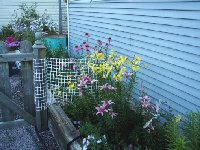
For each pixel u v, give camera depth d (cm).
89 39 359
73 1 412
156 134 169
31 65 202
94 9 334
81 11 382
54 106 212
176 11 187
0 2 569
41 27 501
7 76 198
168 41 198
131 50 251
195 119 142
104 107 171
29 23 520
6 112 205
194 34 173
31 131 209
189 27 177
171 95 200
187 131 139
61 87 237
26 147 189
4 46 193
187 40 180
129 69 245
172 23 192
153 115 175
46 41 402
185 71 184
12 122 208
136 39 241
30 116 212
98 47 315
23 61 200
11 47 362
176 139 124
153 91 221
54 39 427
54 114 200
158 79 214
